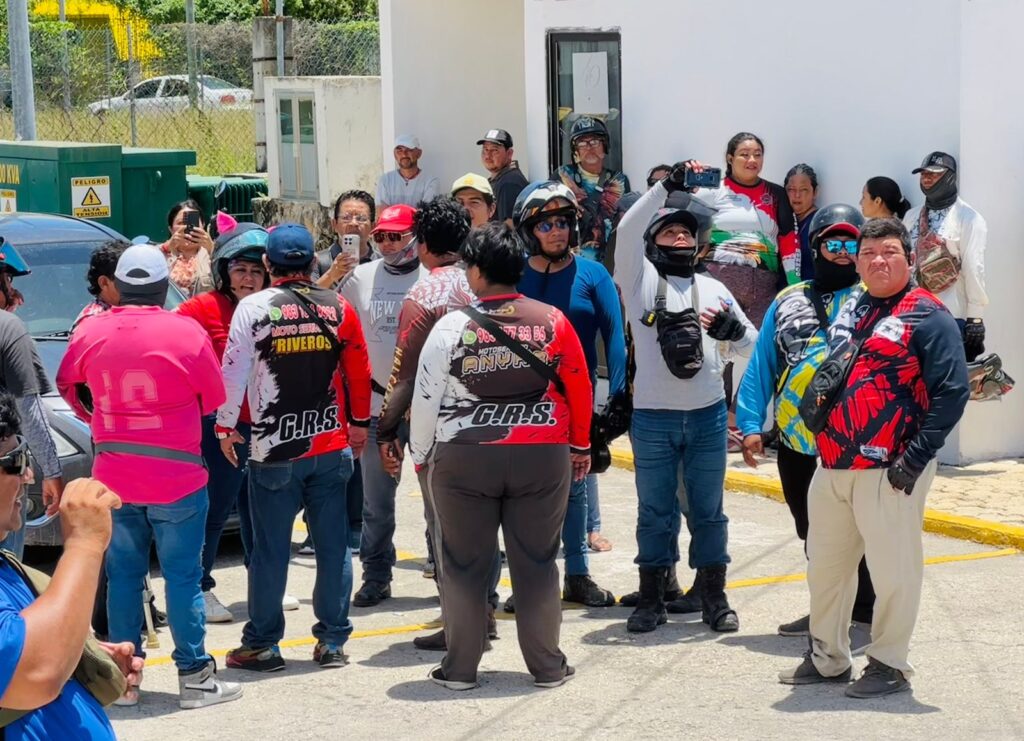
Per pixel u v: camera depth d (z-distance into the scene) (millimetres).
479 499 6367
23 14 16531
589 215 12555
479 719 6121
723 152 12094
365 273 8023
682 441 7164
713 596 7348
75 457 8172
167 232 15352
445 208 7117
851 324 6109
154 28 28969
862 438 5984
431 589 8422
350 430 7023
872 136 10852
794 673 6449
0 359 6332
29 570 3609
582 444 6457
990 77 10250
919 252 10148
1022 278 10547
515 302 6309
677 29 12367
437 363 6266
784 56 11461
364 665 6969
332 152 19688
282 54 23562
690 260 7145
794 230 11250
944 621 7332
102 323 6266
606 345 7270
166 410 6211
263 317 6539
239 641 7457
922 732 5766
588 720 6066
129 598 6371
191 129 26547
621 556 8953
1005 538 8844
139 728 6109
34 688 3213
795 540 9180
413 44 16266
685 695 6352
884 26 10672
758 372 6930
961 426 10562
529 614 6477
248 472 7395
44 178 14641
